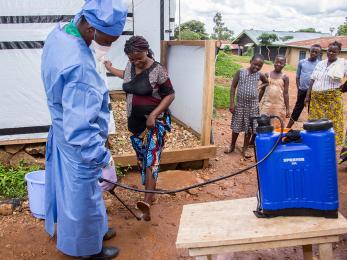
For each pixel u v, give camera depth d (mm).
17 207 4516
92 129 2955
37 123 5371
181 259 3660
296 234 2484
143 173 4387
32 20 5176
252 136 6660
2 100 5234
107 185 3486
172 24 7660
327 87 6191
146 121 4191
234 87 6328
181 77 6785
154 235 4043
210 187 5211
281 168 2584
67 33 2984
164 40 7473
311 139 2541
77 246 3334
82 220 3246
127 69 4246
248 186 5285
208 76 5602
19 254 3729
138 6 7203
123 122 6770
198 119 6234
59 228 3377
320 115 6348
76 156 3062
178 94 6980
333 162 2551
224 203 3012
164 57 7379
